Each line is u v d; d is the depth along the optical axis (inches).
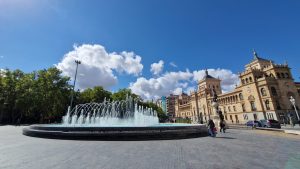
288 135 692.1
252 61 3070.9
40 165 254.2
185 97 5964.6
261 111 2299.5
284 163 270.5
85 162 271.4
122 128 525.3
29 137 589.0
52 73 2240.4
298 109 2208.4
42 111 2167.8
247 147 410.9
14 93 2126.0
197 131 636.1
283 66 2384.4
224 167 248.8
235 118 2748.5
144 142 482.3
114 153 337.7
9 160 281.0
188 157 308.0
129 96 3078.2
